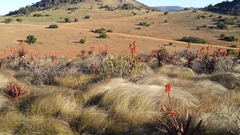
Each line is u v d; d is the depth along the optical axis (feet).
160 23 280.51
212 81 26.05
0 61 44.55
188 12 364.79
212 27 242.17
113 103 16.80
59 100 17.53
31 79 29.43
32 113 16.44
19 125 14.53
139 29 234.99
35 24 246.47
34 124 14.44
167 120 13.44
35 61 36.17
